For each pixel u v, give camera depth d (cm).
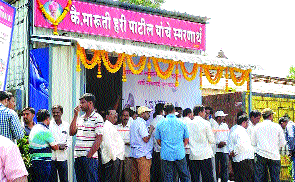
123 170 935
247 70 1159
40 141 708
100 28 1084
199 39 1287
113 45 893
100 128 709
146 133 891
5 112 634
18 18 1035
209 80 1100
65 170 789
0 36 779
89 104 716
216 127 1042
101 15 1085
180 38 1242
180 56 994
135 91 1138
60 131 790
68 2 1030
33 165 707
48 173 715
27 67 982
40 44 990
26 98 973
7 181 331
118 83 1135
